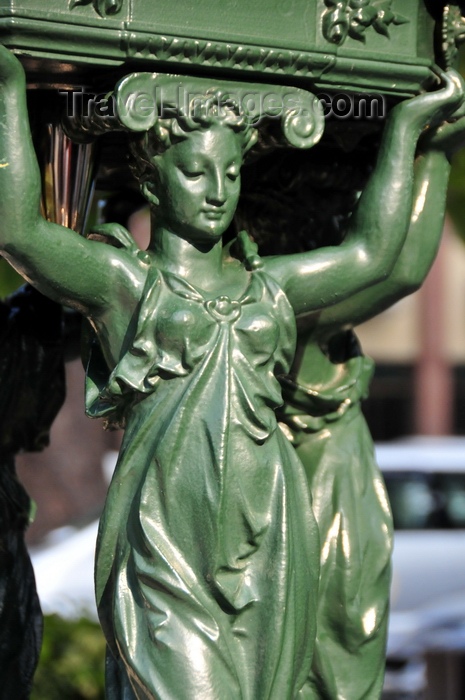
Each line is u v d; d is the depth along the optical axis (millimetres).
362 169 4816
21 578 4734
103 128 3963
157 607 3686
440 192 4453
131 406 3842
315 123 4004
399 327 28812
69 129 4055
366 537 4578
